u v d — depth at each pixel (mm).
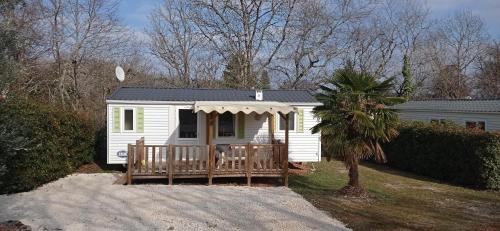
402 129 20656
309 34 34875
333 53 35469
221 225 9062
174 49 37188
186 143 17625
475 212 11359
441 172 17750
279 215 10008
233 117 18078
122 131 17156
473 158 15688
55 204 10750
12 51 6477
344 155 12219
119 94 18078
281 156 14789
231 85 34906
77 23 27047
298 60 35062
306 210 10547
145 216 9688
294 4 34469
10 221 8969
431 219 10211
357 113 11469
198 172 14391
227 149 14680
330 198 12258
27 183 12281
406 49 42469
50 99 25375
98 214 9805
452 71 44312
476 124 22391
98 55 28484
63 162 15188
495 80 40000
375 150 12219
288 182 15477
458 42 45406
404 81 38156
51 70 25875
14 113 11273
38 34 23219
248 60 34938
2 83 6316
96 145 19891
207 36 35594
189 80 37094
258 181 15469
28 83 23375
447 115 24609
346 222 9516
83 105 27594
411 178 18000
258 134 18281
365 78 11922
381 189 14820
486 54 44031
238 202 11383
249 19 34844
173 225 8992
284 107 15172
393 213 10688
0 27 6219
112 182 14266
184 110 17625
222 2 34375
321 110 12250
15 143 6734
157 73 37156
